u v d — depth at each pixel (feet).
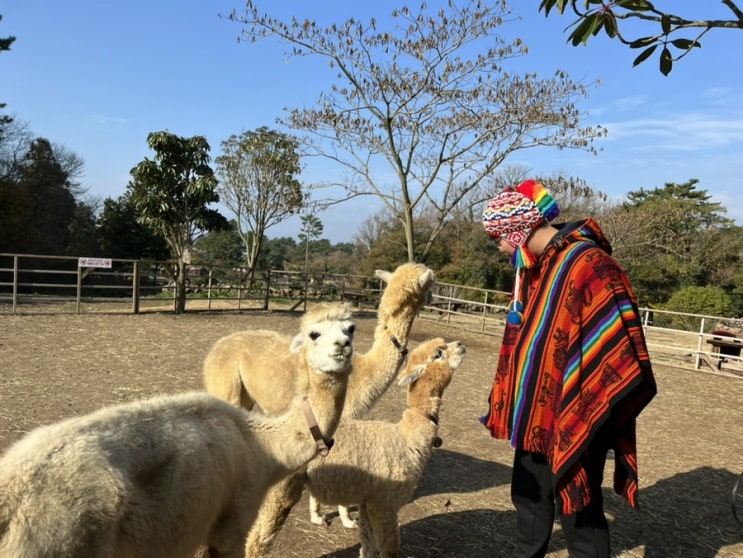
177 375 28.04
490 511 15.08
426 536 13.41
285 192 89.92
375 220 136.26
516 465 9.89
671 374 44.16
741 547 14.38
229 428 8.32
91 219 124.47
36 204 121.19
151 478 6.91
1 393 22.26
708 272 106.73
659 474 19.84
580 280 8.48
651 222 87.35
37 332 37.17
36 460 6.07
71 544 5.77
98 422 7.01
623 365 8.04
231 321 50.11
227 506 8.21
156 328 42.68
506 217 9.32
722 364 49.11
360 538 11.75
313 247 264.31
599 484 8.89
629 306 8.30
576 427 8.21
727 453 23.59
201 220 57.98
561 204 83.05
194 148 58.03
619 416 8.59
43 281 96.02
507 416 9.50
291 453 8.78
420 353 12.37
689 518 15.99
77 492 5.93
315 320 9.02
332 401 8.85
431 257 108.58
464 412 26.03
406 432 11.60
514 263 9.58
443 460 19.10
